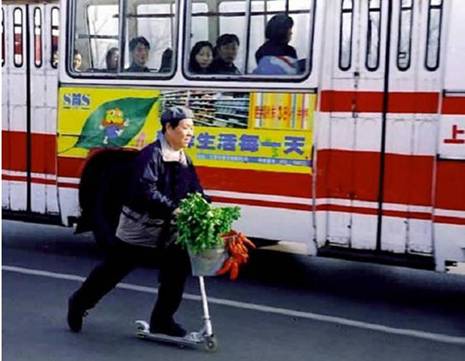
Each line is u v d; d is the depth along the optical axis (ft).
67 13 25.30
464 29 19.08
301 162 21.45
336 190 21.13
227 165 22.66
